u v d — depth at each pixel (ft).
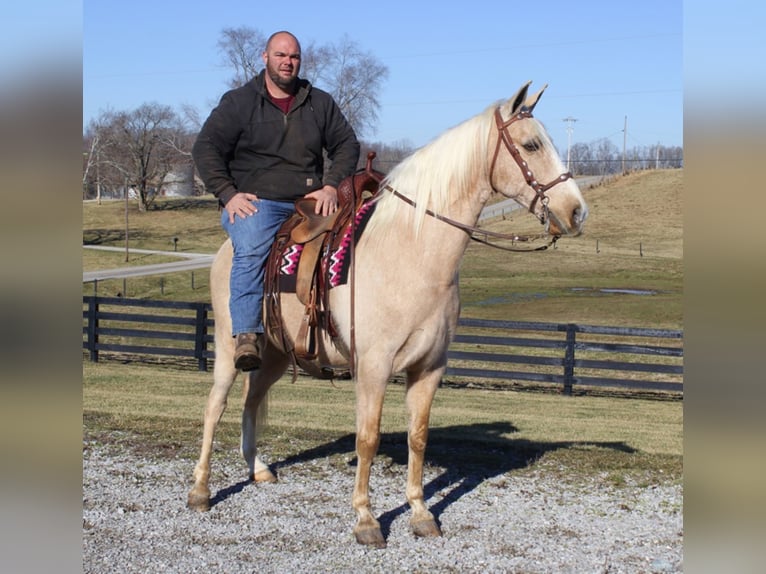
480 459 23.12
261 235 17.90
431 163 15.94
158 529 16.83
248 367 17.76
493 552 15.84
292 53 17.84
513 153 15.44
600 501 19.15
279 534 16.70
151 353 51.70
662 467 22.30
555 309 100.07
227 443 24.41
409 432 16.89
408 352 15.89
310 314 16.84
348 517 17.80
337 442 25.09
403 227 15.84
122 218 234.38
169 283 135.03
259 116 18.17
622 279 138.82
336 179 18.40
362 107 180.34
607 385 44.27
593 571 14.96
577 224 15.15
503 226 184.44
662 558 15.58
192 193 291.58
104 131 242.99
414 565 15.14
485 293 118.93
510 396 43.32
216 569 14.74
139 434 25.31
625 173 274.57
